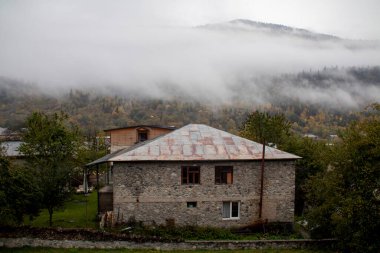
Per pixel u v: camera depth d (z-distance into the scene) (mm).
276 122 51562
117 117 169625
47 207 28453
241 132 58062
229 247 25172
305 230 29578
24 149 30547
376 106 25188
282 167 29828
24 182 25500
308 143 38219
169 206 28797
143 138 46344
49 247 24594
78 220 31750
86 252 23984
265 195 29625
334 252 24859
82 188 45094
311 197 28375
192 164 28875
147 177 28656
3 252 23531
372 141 22672
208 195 29062
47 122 32375
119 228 27750
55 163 28812
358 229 22906
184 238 27031
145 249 24781
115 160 28016
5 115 164500
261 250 25094
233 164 29297
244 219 29391
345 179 24391
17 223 25297
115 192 28516
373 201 22516
